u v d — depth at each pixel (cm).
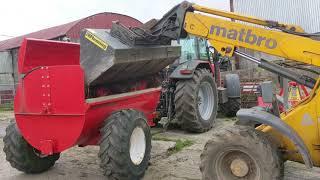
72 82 476
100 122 513
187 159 605
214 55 972
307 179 503
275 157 399
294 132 407
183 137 762
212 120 841
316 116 413
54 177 542
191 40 908
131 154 494
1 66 1977
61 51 577
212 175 421
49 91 488
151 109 666
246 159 409
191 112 771
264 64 450
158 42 538
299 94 654
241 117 422
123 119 487
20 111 505
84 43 506
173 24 498
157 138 749
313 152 419
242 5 1645
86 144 530
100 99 495
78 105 475
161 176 528
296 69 488
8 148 539
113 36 521
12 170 585
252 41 444
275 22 443
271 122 406
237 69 1522
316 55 414
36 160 548
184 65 792
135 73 582
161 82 708
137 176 498
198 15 475
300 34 429
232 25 454
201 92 827
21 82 504
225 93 979
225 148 414
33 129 502
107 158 468
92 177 538
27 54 522
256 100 1104
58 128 488
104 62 493
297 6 1558
